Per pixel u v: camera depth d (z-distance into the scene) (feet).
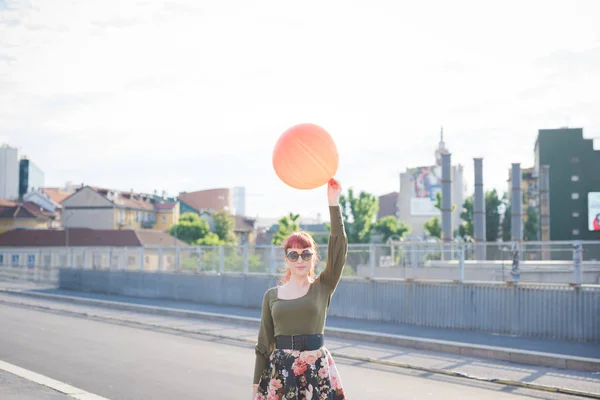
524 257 52.08
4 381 28.37
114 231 256.93
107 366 33.32
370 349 42.50
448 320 52.01
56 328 51.47
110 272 95.71
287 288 13.41
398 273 60.59
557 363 36.06
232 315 62.23
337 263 13.51
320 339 13.17
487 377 32.37
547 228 230.89
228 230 403.95
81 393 25.96
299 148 12.97
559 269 49.55
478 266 55.88
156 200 371.35
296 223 269.64
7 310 68.13
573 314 45.11
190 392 26.99
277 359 12.96
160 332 51.19
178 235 340.80
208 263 78.79
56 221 316.19
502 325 48.57
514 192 160.56
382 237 292.20
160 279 85.76
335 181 13.57
